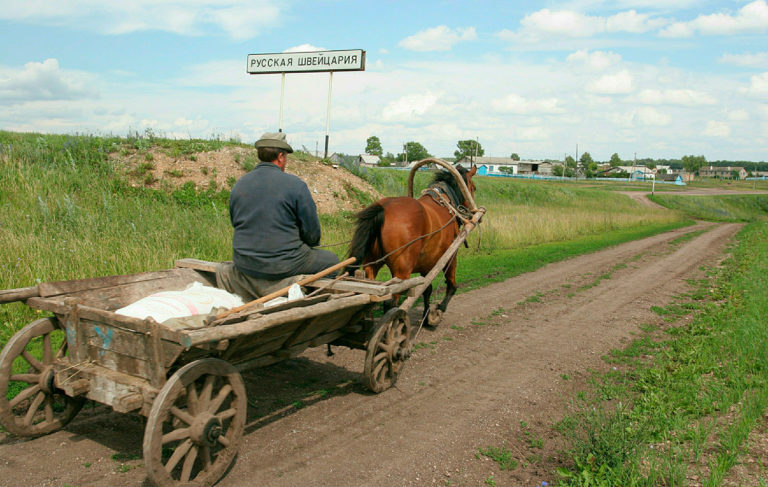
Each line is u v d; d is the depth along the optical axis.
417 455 4.01
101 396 3.44
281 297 4.47
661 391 5.26
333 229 12.93
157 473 3.06
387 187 24.88
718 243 22.02
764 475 3.69
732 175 177.25
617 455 3.73
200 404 3.33
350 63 18.09
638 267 14.60
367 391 5.27
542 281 11.95
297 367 5.86
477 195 40.59
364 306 4.86
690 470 3.77
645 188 90.12
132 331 3.32
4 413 3.67
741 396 5.10
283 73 18.72
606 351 6.98
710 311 8.96
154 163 14.07
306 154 18.50
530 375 5.99
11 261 7.18
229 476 3.60
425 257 6.86
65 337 3.95
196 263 5.07
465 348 6.91
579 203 50.22
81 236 8.72
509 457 4.03
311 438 4.20
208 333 3.06
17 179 11.34
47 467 3.55
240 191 4.49
